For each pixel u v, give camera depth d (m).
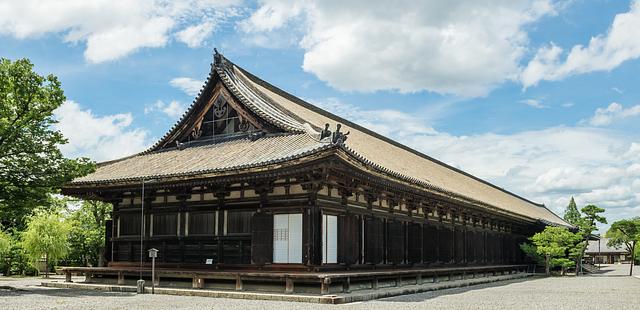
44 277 47.81
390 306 21.25
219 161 29.16
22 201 29.88
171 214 31.55
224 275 27.08
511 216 52.56
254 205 28.41
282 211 27.36
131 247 32.97
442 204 40.41
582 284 40.91
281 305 21.30
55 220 49.78
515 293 30.06
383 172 28.00
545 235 59.59
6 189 29.27
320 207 26.94
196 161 30.70
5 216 31.17
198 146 34.38
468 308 20.91
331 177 27.19
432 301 23.89
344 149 24.08
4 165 28.77
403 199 35.09
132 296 25.23
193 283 28.14
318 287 25.28
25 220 56.09
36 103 28.94
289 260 26.98
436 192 34.91
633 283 43.00
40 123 29.52
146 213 32.56
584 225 73.50
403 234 35.72
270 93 37.84
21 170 28.80
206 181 28.20
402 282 33.44
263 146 29.84
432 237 39.94
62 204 55.69
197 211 30.47
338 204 28.72
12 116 28.67
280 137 30.84
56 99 29.08
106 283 32.16
